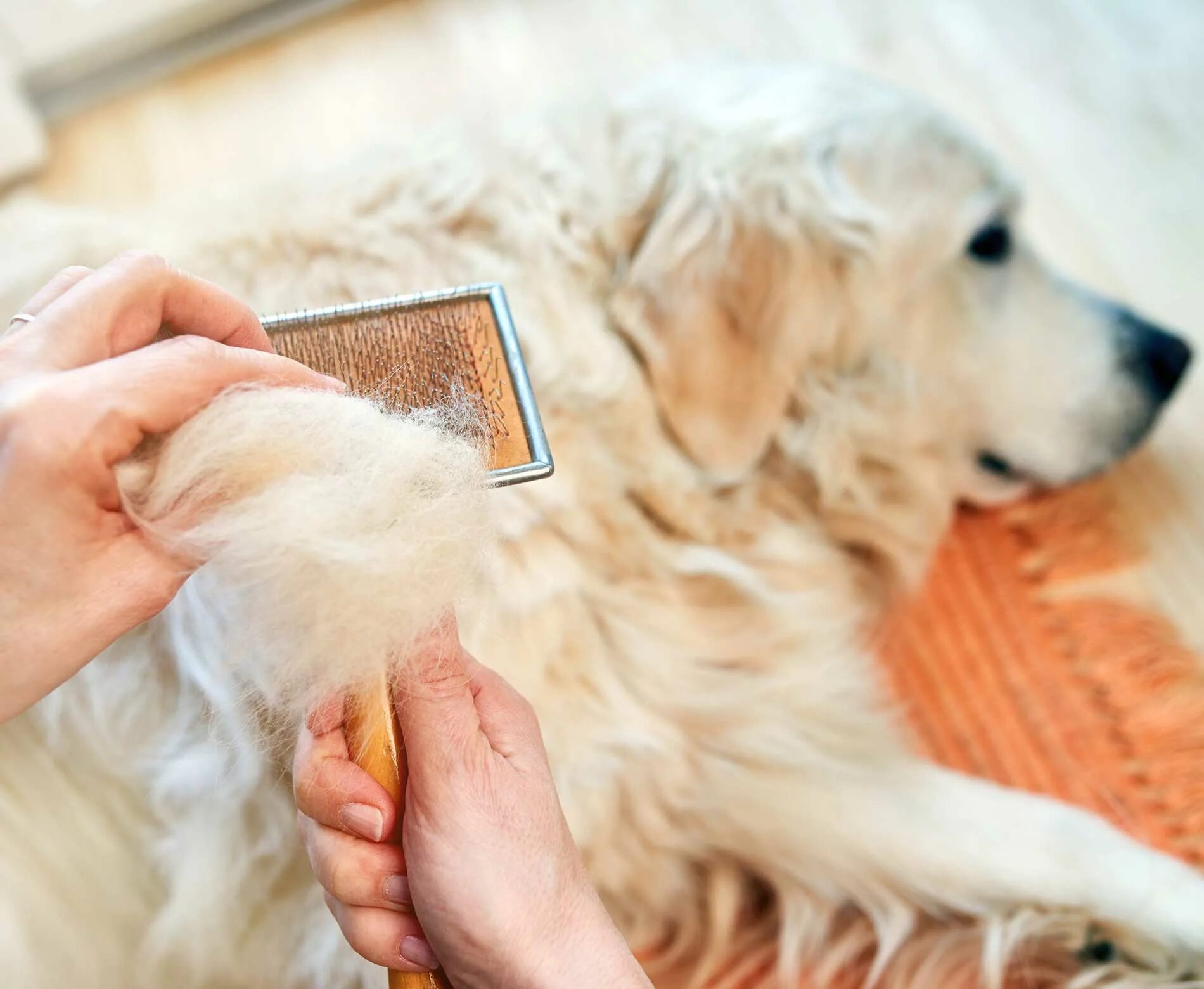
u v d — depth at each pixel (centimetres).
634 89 96
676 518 86
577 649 78
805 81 91
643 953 87
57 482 39
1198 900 78
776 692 85
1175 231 128
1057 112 141
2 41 152
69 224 85
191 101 160
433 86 156
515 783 50
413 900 48
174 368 41
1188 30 145
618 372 83
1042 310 94
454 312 57
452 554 42
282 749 55
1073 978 81
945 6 154
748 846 82
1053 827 81
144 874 74
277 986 74
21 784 71
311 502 39
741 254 84
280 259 81
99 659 70
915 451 96
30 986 69
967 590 105
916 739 94
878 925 82
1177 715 95
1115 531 107
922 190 86
